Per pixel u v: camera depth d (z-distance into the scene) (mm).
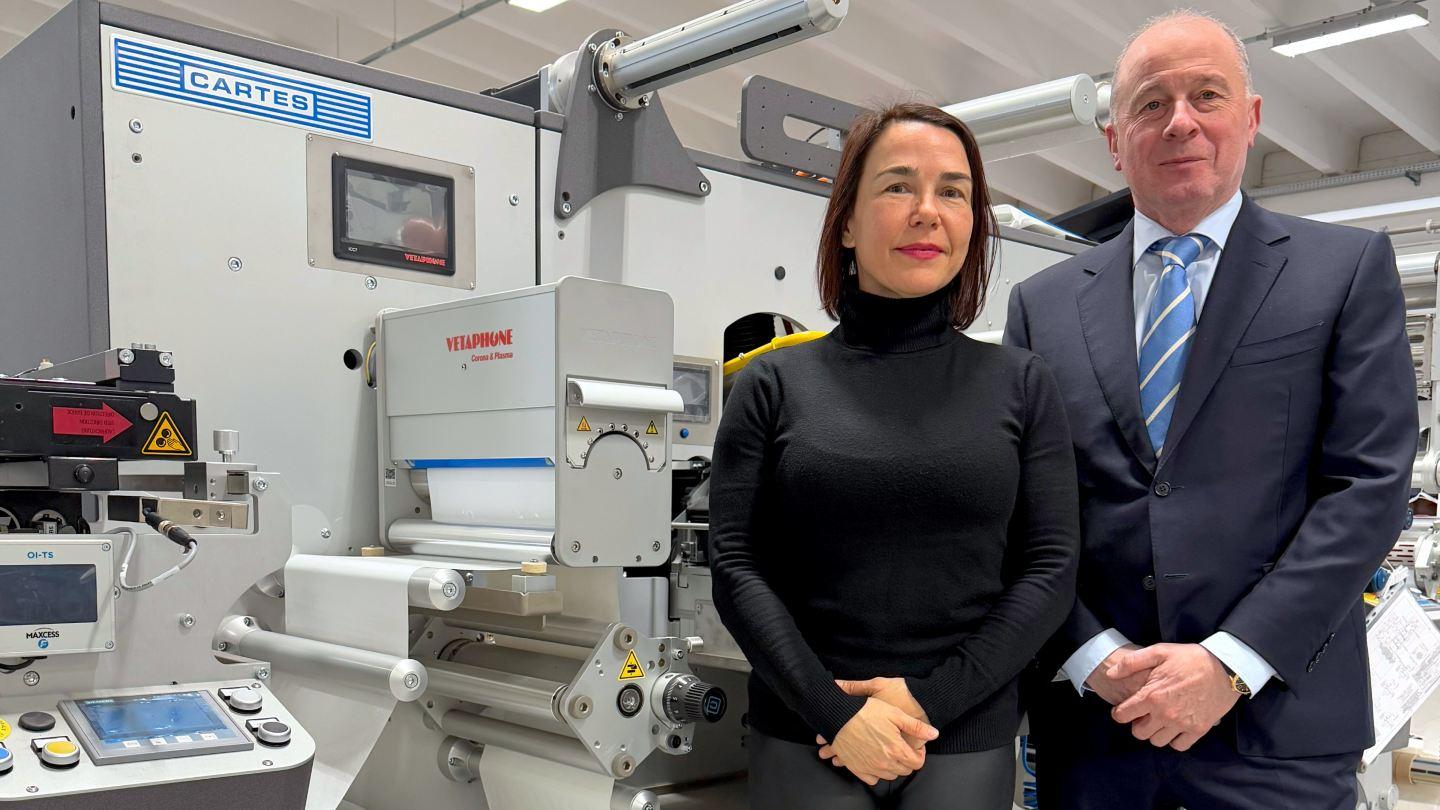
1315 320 1532
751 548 1494
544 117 2211
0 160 2016
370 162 1985
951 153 1506
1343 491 1476
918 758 1337
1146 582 1569
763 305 2611
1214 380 1558
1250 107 1632
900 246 1485
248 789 1149
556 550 1597
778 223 2643
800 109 2645
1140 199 1671
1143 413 1622
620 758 1672
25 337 1922
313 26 7449
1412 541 3838
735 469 1514
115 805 1069
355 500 1985
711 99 8039
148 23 1759
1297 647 1446
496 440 1736
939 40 7543
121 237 1728
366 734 1619
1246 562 1529
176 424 1365
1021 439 1497
